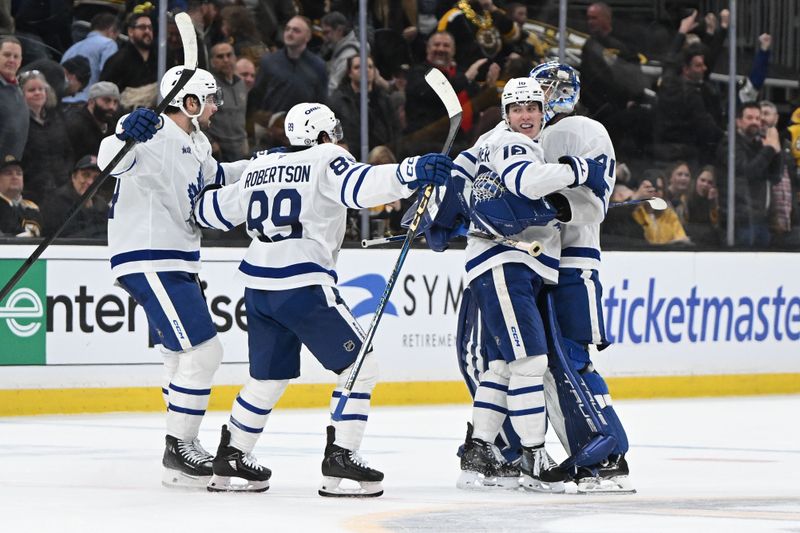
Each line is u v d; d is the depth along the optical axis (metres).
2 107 25.31
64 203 26.02
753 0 30.97
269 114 27.92
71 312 24.17
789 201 31.41
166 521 11.02
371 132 28.55
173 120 14.68
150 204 14.24
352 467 13.02
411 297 26.86
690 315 29.25
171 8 26.86
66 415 24.00
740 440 20.31
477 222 14.12
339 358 13.21
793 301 30.47
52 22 25.89
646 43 30.58
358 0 28.19
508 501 12.90
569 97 14.78
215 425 22.14
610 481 14.05
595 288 14.61
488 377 14.56
